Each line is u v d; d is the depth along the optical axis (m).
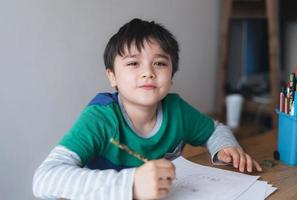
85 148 0.74
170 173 0.63
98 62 1.70
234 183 0.73
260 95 2.17
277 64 2.00
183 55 2.08
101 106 0.83
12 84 1.47
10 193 1.53
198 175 0.77
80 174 0.65
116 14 1.73
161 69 0.80
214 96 2.31
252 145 1.03
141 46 0.78
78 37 1.62
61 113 1.63
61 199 0.67
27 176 1.57
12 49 1.45
